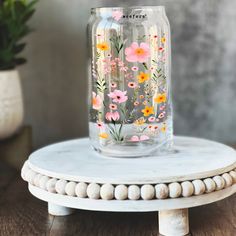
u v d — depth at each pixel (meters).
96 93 0.90
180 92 1.38
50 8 1.36
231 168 0.84
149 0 1.33
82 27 1.36
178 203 0.79
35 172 0.85
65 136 1.41
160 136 0.90
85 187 0.79
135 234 0.86
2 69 1.20
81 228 0.90
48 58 1.38
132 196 0.78
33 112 1.40
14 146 1.25
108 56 0.88
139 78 0.87
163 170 0.81
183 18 1.35
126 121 0.88
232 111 1.40
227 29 1.36
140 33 0.87
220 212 0.96
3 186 1.17
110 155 0.90
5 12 1.20
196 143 0.99
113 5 1.34
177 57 1.37
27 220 0.95
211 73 1.38
